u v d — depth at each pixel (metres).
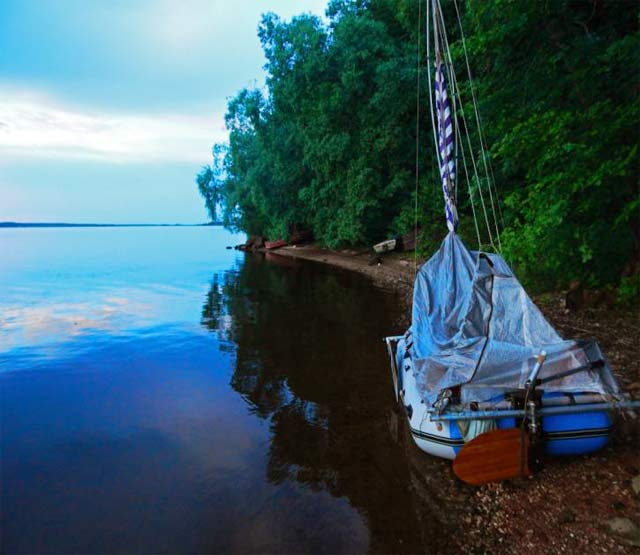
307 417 6.49
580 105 8.02
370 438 5.76
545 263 9.59
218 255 43.12
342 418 6.41
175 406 7.04
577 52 7.64
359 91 25.44
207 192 53.66
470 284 5.67
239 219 48.88
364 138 25.52
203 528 4.16
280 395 7.38
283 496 4.60
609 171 6.75
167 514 4.37
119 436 6.04
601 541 3.49
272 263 32.16
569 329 8.38
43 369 8.95
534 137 7.85
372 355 9.39
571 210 8.09
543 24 7.86
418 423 4.78
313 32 28.09
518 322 4.84
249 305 15.83
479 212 15.94
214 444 5.76
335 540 3.94
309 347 10.20
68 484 4.90
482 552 3.64
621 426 5.00
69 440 5.93
